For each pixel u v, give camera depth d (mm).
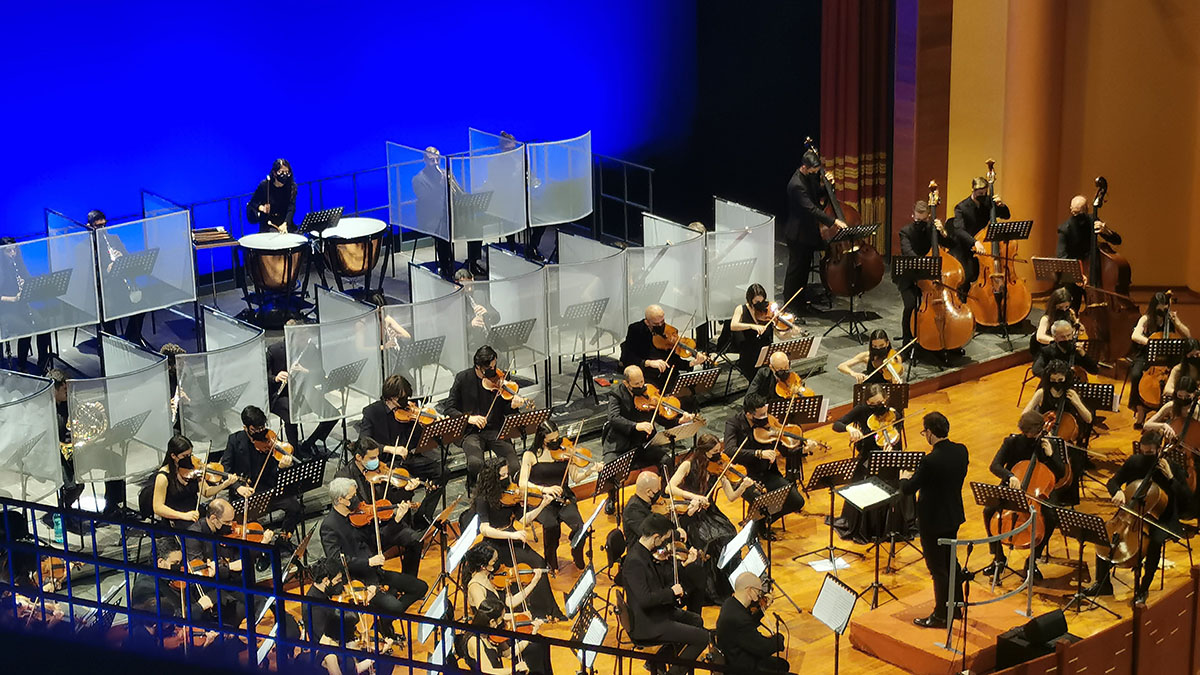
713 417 13828
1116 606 10820
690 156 19766
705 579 10578
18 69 15234
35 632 8352
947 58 16719
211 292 16578
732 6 18953
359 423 12289
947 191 17250
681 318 14117
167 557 9711
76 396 11039
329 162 17703
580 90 19219
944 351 14969
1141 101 16531
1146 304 16906
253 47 16766
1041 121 16375
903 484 10219
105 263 13766
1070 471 11398
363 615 9531
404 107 18047
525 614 9680
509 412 12148
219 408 11719
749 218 14883
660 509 10758
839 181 17609
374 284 16531
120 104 16031
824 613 9016
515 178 15969
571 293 13312
